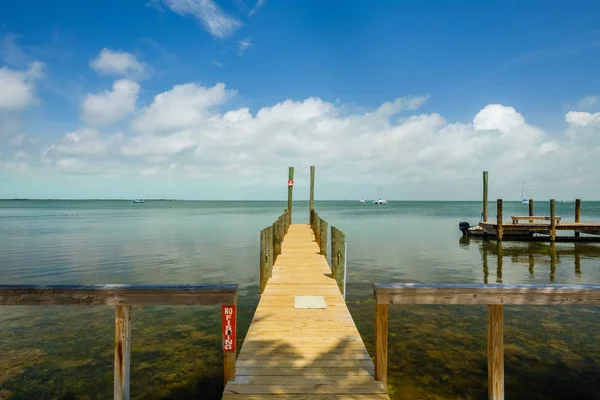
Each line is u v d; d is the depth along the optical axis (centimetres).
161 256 1731
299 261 1041
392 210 9088
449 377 568
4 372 590
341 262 788
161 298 340
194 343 705
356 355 445
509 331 755
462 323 804
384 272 1386
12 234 2766
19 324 807
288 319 572
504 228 2345
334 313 600
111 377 575
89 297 332
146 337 735
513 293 339
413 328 774
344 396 359
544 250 2020
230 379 380
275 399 354
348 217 5522
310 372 404
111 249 1959
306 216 5728
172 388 545
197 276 1298
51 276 1291
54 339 723
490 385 346
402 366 604
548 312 875
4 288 326
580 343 694
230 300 355
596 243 2291
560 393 524
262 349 462
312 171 2247
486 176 2648
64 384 554
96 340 718
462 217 5569
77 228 3375
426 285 352
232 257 1708
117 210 9231
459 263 1606
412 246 2136
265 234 767
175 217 5547
